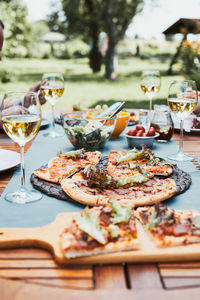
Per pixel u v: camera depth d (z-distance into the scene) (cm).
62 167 146
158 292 73
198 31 583
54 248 85
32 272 80
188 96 168
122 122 208
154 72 243
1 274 79
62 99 985
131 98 1002
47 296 71
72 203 119
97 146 184
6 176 147
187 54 600
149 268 82
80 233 86
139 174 126
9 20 1217
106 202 111
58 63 2462
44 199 123
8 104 125
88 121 183
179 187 130
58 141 206
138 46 2925
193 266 83
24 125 120
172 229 88
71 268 82
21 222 105
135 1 1577
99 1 1595
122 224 89
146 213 97
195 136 221
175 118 250
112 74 1558
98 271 81
